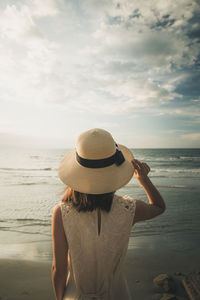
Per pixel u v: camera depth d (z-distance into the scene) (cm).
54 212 111
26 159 4356
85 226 107
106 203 109
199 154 6372
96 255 106
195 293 279
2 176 1966
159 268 385
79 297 106
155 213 117
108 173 109
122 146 138
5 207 866
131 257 436
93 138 109
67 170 116
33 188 1332
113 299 109
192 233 581
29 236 568
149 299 284
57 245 107
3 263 407
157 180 1798
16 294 302
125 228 109
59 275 108
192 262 411
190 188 1370
